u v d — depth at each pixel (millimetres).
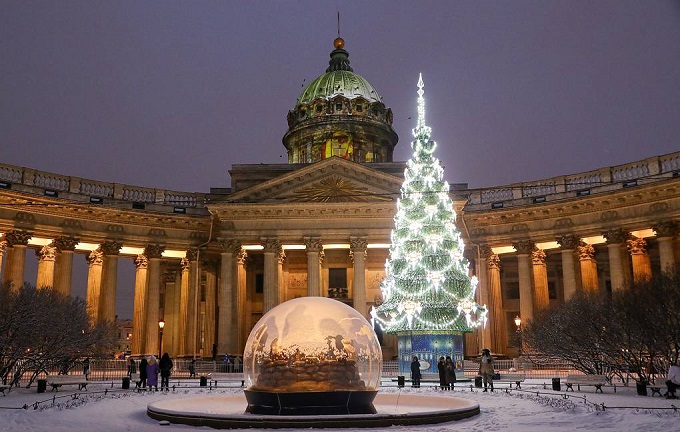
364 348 20375
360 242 55781
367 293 60094
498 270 56562
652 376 32219
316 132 73688
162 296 72750
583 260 54031
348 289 61625
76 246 55500
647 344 31594
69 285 52875
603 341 33625
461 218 56125
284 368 19547
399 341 37156
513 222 55875
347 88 76625
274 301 55000
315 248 55875
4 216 50625
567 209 53312
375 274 60625
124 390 31906
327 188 56844
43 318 35062
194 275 58250
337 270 62219
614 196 50469
